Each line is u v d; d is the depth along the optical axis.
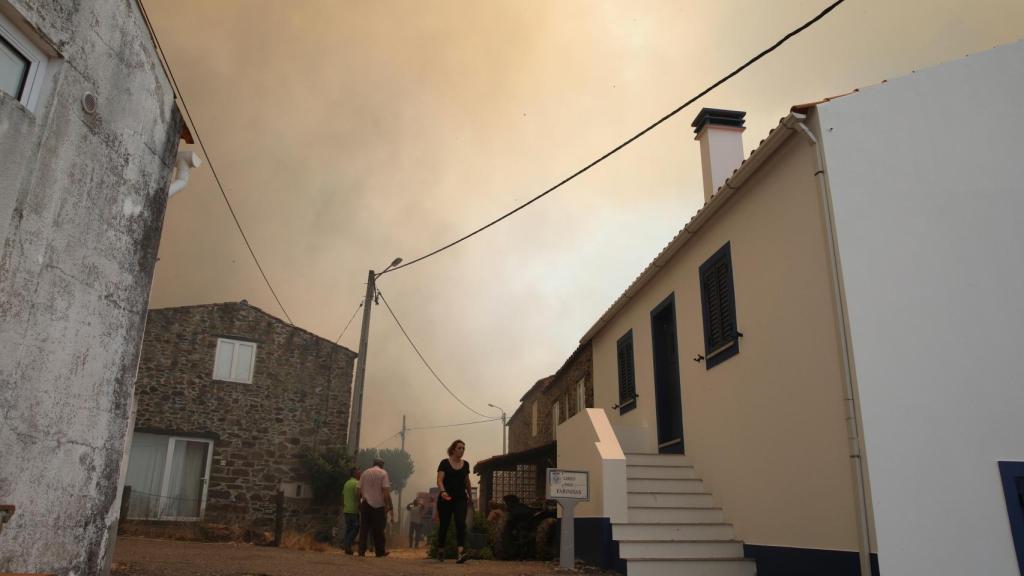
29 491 4.49
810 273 6.99
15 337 4.29
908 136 6.91
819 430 6.68
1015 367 6.24
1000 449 6.00
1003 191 6.76
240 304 21.94
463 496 10.03
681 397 10.23
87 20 4.96
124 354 5.71
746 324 8.30
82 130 4.95
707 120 11.84
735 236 8.74
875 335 6.27
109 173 5.35
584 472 8.82
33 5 4.34
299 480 20.92
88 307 5.14
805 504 6.85
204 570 7.49
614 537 8.41
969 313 6.37
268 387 21.47
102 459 5.42
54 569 4.79
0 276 4.11
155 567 7.52
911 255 6.52
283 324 22.34
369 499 12.62
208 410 20.52
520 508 11.52
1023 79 7.16
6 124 4.15
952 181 6.77
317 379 22.25
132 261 5.80
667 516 8.72
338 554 12.72
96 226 5.20
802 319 7.10
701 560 7.88
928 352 6.24
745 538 8.08
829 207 6.67
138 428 19.53
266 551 11.49
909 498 5.83
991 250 6.57
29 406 4.47
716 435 8.98
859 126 6.91
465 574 8.05
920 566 5.66
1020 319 6.38
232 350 21.44
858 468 6.01
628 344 12.88
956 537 5.75
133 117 5.71
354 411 17.34
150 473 19.56
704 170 11.77
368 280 18.72
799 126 7.00
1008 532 5.79
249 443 20.70
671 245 10.29
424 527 24.56
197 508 19.67
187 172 6.95
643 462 9.73
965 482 5.90
